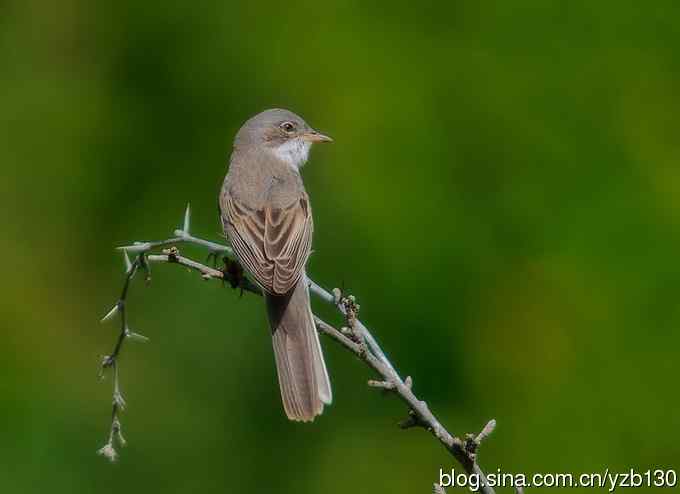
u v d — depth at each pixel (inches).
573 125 561.3
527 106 562.9
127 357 580.1
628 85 565.0
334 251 553.9
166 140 624.4
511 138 561.0
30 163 628.7
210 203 616.4
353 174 553.6
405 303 549.3
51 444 565.3
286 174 408.2
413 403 277.3
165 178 623.8
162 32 623.2
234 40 604.7
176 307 582.2
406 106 561.9
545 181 554.9
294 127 436.1
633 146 557.9
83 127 630.5
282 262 346.9
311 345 331.6
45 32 638.5
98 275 620.1
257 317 572.1
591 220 548.1
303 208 386.9
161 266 585.9
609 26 568.7
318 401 323.0
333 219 554.9
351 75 567.8
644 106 563.2
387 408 553.3
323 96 569.3
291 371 328.2
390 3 576.7
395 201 551.2
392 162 556.7
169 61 623.2
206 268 326.3
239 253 363.3
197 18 614.9
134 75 631.2
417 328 549.3
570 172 556.4
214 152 617.0
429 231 549.3
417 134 559.2
